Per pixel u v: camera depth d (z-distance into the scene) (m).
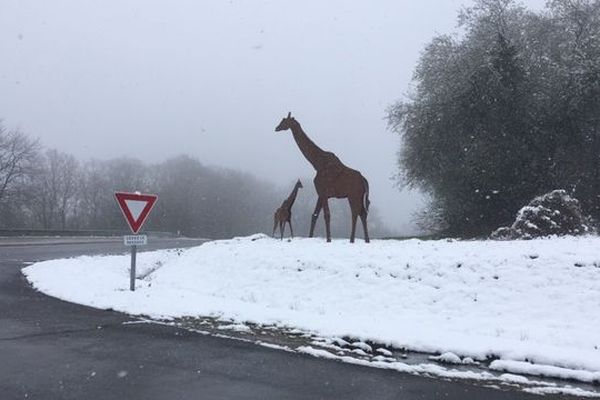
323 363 6.87
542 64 26.09
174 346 7.52
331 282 11.72
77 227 93.00
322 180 16.11
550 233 14.76
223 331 8.57
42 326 8.57
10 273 16.17
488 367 7.00
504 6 28.61
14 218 68.19
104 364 6.56
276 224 19.61
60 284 13.01
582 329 8.49
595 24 26.55
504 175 24.47
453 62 27.72
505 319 9.19
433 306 10.01
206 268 14.95
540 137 24.56
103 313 9.81
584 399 5.79
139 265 18.64
